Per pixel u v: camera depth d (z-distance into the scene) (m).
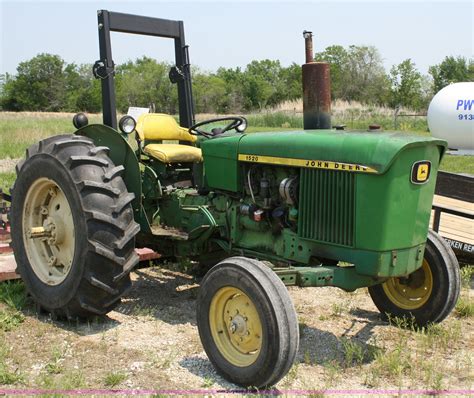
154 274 5.86
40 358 3.81
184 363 3.82
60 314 4.50
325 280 3.71
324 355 4.02
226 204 4.59
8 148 16.83
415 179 3.67
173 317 4.67
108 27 5.05
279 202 4.21
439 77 56.34
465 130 16.09
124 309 4.86
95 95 78.00
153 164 5.22
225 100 64.81
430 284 4.44
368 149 3.61
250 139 4.30
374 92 59.75
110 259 4.20
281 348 3.28
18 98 80.88
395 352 3.96
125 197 4.36
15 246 4.80
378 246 3.64
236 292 3.56
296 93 70.25
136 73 57.66
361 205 3.66
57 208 4.63
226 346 3.63
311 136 3.94
